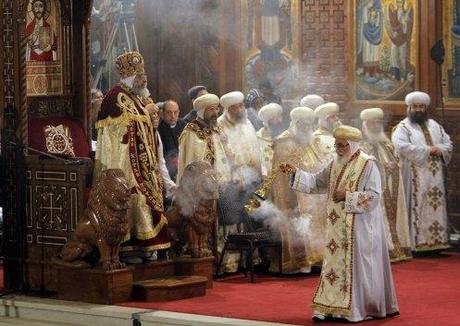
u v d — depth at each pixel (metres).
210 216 17.11
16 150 16.70
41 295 16.59
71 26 18.16
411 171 20.61
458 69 22.00
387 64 22.47
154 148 16.78
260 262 18.81
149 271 16.61
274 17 23.03
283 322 14.66
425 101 20.75
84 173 16.27
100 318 15.45
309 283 17.70
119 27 24.22
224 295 16.59
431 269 19.09
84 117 18.20
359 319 14.59
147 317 15.09
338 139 14.84
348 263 14.55
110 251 15.91
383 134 20.38
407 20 22.25
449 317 14.90
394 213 19.95
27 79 17.45
